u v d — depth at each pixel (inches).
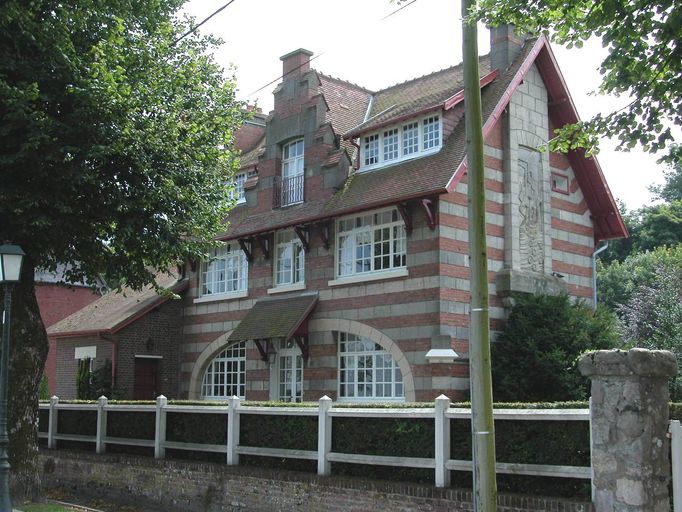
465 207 776.9
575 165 914.7
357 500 469.7
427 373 740.0
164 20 634.8
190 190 586.6
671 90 391.2
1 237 542.0
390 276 784.9
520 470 398.3
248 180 1003.9
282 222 895.7
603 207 923.4
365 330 802.8
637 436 345.4
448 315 744.3
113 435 690.2
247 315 931.3
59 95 533.0
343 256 848.3
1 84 485.1
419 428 456.1
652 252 1701.5
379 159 866.8
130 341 1013.2
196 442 605.0
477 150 358.3
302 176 919.0
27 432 560.1
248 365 942.4
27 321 568.4
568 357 734.5
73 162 523.5
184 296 1064.2
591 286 915.4
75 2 547.2
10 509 470.3
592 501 362.9
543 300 784.3
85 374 1036.5
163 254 592.1
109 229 582.6
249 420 565.0
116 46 554.9
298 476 506.9
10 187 518.0
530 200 848.9
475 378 345.4
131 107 539.8
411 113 817.5
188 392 1032.2
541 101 885.8
